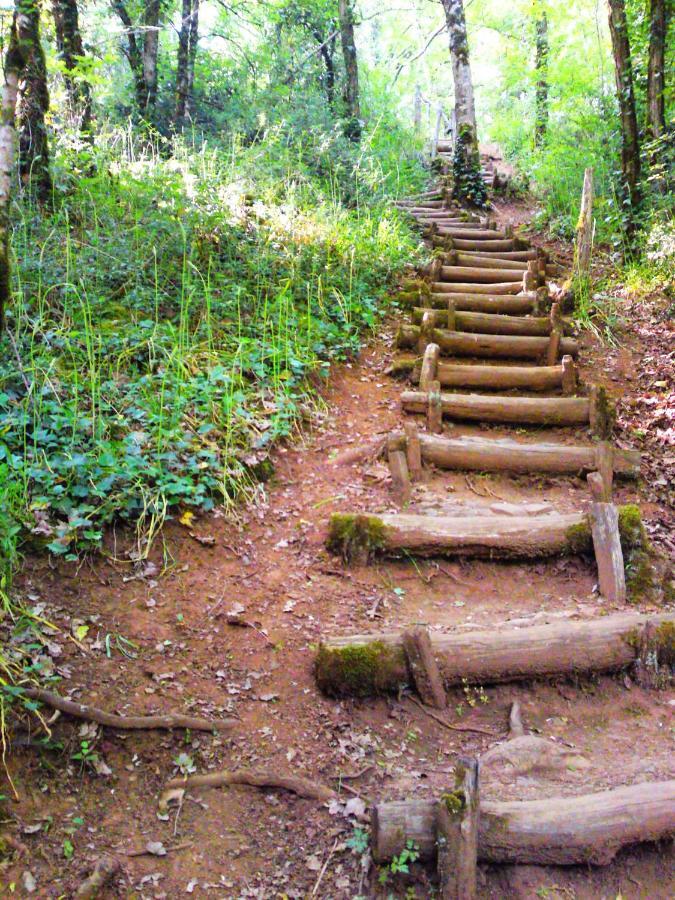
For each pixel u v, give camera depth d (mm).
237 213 7301
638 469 4684
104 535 3537
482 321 6465
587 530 3924
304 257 6945
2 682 2623
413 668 3070
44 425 3824
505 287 7430
